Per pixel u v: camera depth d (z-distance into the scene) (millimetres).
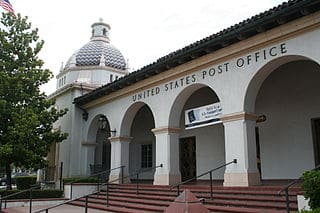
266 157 13344
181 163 17734
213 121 11961
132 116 17109
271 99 13492
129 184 15203
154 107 14750
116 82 16328
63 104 20984
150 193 12609
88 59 24828
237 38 10852
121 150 16844
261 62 10523
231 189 10352
